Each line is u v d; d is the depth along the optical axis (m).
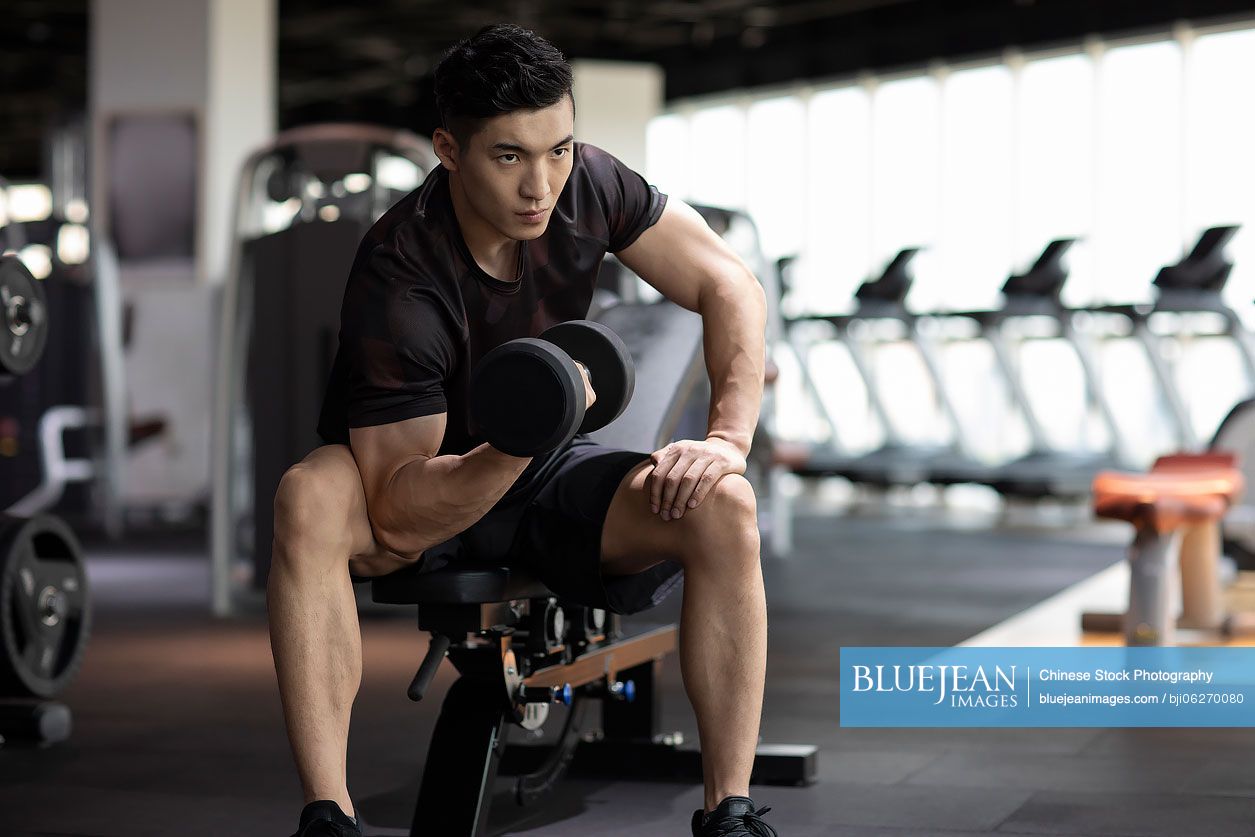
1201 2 9.86
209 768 2.43
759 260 5.77
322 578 1.56
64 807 2.14
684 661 1.63
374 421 1.64
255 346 4.63
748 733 1.62
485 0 11.46
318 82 14.05
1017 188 11.11
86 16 12.16
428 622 1.67
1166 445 10.21
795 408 12.53
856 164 12.14
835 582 5.60
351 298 1.67
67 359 8.05
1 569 2.56
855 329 12.03
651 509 1.61
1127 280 10.49
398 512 1.61
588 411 1.57
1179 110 10.22
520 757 2.36
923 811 2.09
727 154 12.95
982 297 11.34
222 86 9.20
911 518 9.91
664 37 12.53
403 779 2.34
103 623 4.43
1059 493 8.97
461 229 1.68
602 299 2.27
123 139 9.24
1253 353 7.80
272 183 4.70
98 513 8.30
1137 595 3.39
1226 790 2.21
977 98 11.34
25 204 16.48
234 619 4.52
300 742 1.54
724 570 1.61
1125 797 2.16
